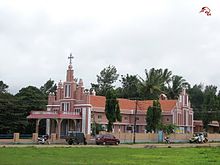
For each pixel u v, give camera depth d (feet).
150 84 341.00
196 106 477.77
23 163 81.10
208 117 371.76
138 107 321.93
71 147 165.07
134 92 393.29
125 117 309.22
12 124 274.36
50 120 280.31
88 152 128.16
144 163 86.28
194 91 502.79
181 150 150.20
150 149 157.58
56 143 225.56
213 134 313.53
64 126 284.61
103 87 432.25
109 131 252.62
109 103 253.65
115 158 102.01
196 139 271.08
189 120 344.90
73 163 83.87
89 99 278.87
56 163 82.94
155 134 272.51
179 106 328.70
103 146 187.11
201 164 85.35
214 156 113.70
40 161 87.45
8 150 130.52
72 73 293.02
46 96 333.62
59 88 297.33
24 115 281.54
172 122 317.22
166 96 382.22
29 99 292.20
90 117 277.03
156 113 280.10
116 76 441.68
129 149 155.22
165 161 93.15
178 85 401.70
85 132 272.92
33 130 286.66
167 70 397.60
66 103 289.74
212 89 487.61
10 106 275.18
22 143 216.33
